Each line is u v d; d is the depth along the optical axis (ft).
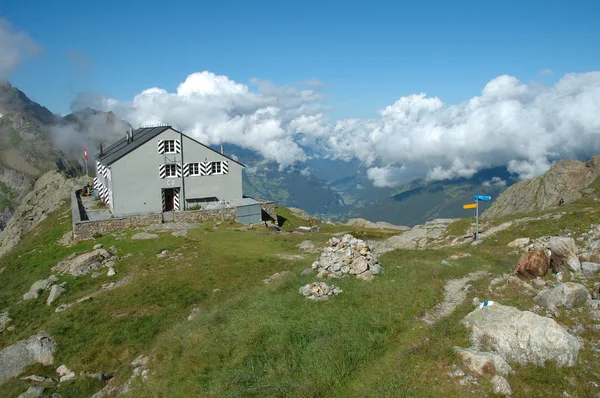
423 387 40.73
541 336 43.50
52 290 110.22
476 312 51.13
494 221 149.79
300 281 78.28
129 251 136.05
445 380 41.34
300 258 116.78
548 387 39.40
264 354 54.29
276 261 113.39
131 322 85.87
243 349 57.62
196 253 128.88
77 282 115.65
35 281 129.49
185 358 61.36
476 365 42.24
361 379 45.11
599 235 96.12
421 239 154.71
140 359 70.79
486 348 45.52
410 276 75.15
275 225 191.11
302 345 54.65
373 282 72.84
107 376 69.87
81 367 72.49
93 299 100.17
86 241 154.51
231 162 201.67
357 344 50.93
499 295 62.28
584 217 113.19
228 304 78.38
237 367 53.42
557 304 54.08
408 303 61.52
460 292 67.51
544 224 118.62
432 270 79.71
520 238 108.27
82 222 156.97
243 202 194.18
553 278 67.26
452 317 54.54
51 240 170.91
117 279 115.34
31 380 69.62
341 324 57.57
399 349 49.03
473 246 115.96
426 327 53.47
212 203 190.29
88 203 223.10
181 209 192.44
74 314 92.02
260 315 65.72
